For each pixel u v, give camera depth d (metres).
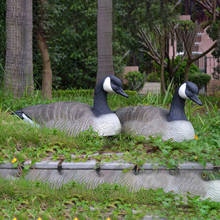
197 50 24.23
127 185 4.71
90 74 18.14
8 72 8.87
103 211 4.14
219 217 3.97
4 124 5.69
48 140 5.40
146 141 5.46
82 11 16.23
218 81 17.06
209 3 14.23
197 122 7.60
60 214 4.02
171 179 4.73
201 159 4.66
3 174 4.79
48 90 13.30
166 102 9.45
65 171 4.75
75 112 5.70
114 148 5.46
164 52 12.95
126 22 13.82
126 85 19.47
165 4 12.02
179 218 3.92
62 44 16.92
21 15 8.77
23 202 4.24
